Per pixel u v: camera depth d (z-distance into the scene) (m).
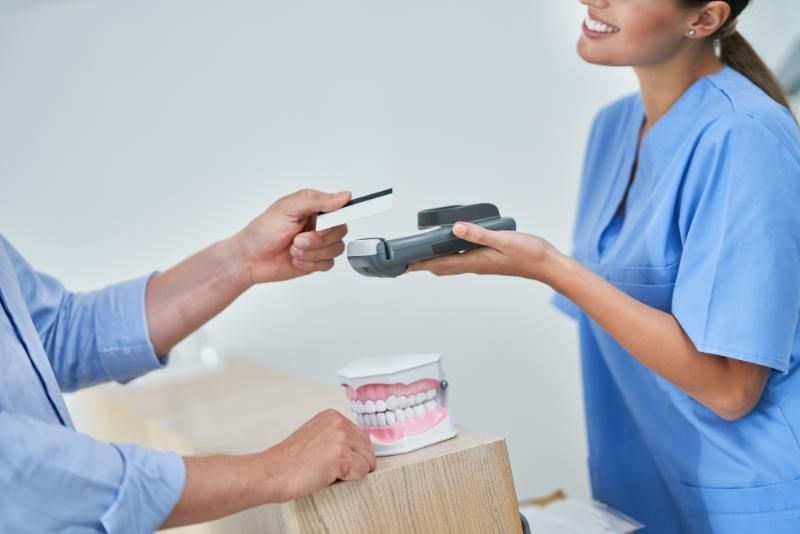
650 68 1.37
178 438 1.36
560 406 2.42
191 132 2.13
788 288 1.18
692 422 1.33
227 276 1.35
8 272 1.09
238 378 1.84
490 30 2.28
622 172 1.51
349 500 0.97
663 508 1.57
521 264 1.18
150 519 0.88
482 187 2.31
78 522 0.85
